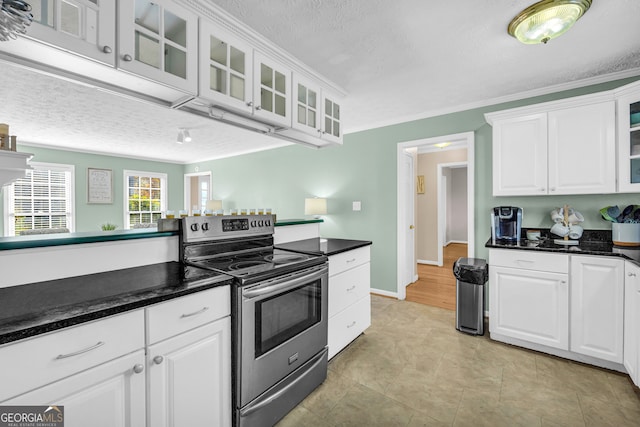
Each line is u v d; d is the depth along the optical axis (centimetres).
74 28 107
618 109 212
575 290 206
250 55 179
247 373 136
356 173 395
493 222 267
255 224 198
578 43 195
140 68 125
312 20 170
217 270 146
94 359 93
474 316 256
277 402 152
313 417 157
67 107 303
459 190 815
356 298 237
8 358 77
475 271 254
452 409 163
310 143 272
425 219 570
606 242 240
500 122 258
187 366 118
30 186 473
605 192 217
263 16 166
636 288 171
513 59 216
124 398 100
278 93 200
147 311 106
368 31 181
